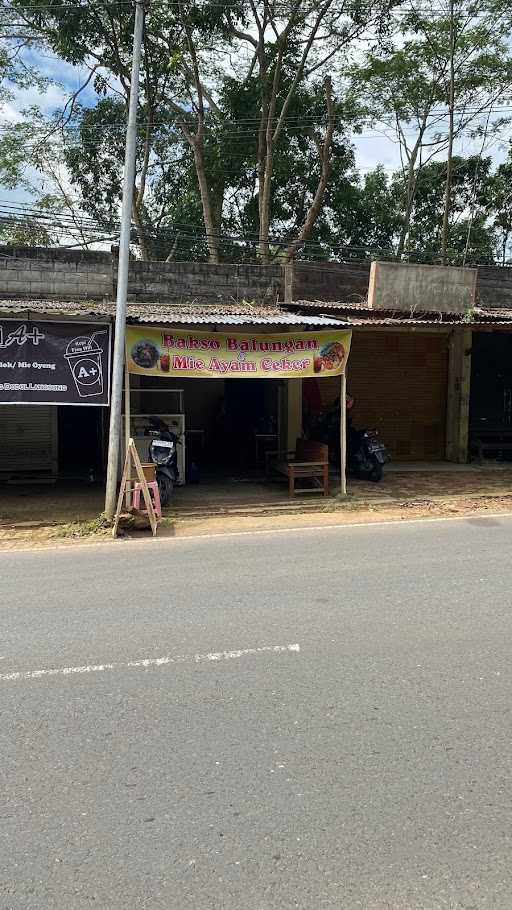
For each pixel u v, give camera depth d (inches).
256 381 617.0
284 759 126.4
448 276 522.0
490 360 618.2
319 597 221.6
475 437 619.2
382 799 114.5
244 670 164.9
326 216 1037.8
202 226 933.2
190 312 442.3
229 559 278.1
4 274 480.7
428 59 907.4
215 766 124.4
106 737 134.7
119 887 95.3
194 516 379.9
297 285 525.3
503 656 172.6
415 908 91.4
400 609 208.5
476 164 1074.7
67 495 449.4
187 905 92.0
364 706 146.4
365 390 587.8
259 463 572.1
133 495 342.6
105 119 916.6
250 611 208.1
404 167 1143.6
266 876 97.2
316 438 525.7
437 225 1156.5
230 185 967.0
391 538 315.3
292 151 958.4
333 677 160.6
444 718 141.4
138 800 114.7
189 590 232.1
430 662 168.7
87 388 368.8
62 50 772.6
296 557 279.6
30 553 298.7
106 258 497.4
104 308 414.0
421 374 601.6
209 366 392.5
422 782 119.3
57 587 240.1
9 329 357.1
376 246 1088.8
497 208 1130.7
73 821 109.4
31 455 532.1
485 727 137.9
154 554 291.1
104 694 153.3
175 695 152.3
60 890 94.7
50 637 188.2
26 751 130.1
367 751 129.0
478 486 479.5
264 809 112.0
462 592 225.8
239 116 868.6
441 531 330.6
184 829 107.3
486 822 108.5
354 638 184.7
